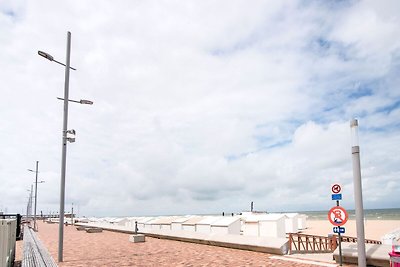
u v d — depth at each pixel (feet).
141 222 168.04
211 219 130.11
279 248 52.80
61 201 52.70
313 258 47.09
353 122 30.19
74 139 56.18
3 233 35.29
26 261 47.03
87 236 105.91
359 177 29.73
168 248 66.23
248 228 127.85
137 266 45.52
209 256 53.11
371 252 39.09
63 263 48.88
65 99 57.11
